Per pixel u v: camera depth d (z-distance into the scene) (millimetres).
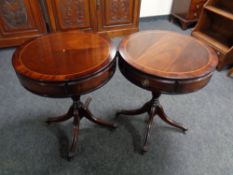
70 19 2219
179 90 911
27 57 959
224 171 1178
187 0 2562
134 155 1251
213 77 1938
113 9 2293
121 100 1656
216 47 2033
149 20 3020
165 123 1461
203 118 1505
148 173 1161
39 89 863
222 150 1288
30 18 2145
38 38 1133
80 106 1277
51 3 2053
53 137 1348
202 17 2270
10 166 1183
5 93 1690
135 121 1476
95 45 1073
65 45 1070
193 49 1066
